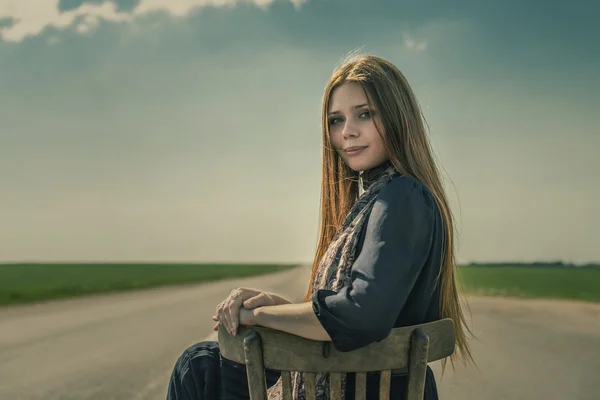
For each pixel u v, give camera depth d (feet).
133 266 406.62
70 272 245.24
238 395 7.22
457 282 7.68
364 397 6.04
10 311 51.24
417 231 6.34
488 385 17.99
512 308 48.83
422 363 5.92
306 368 5.99
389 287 5.99
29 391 17.85
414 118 7.36
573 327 33.47
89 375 20.26
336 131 7.73
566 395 16.66
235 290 6.62
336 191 8.24
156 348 26.50
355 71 7.37
